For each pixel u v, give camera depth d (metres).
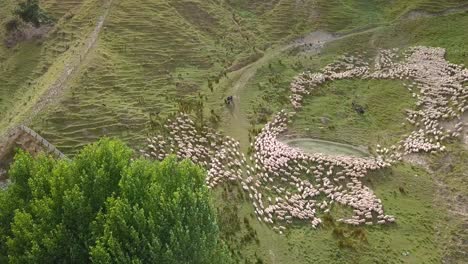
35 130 57.31
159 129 59.41
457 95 64.88
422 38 77.38
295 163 55.31
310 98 66.62
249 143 58.72
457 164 55.72
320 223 48.78
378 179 54.03
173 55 72.62
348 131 61.41
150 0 81.38
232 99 65.19
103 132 58.56
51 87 64.06
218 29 78.75
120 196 35.44
